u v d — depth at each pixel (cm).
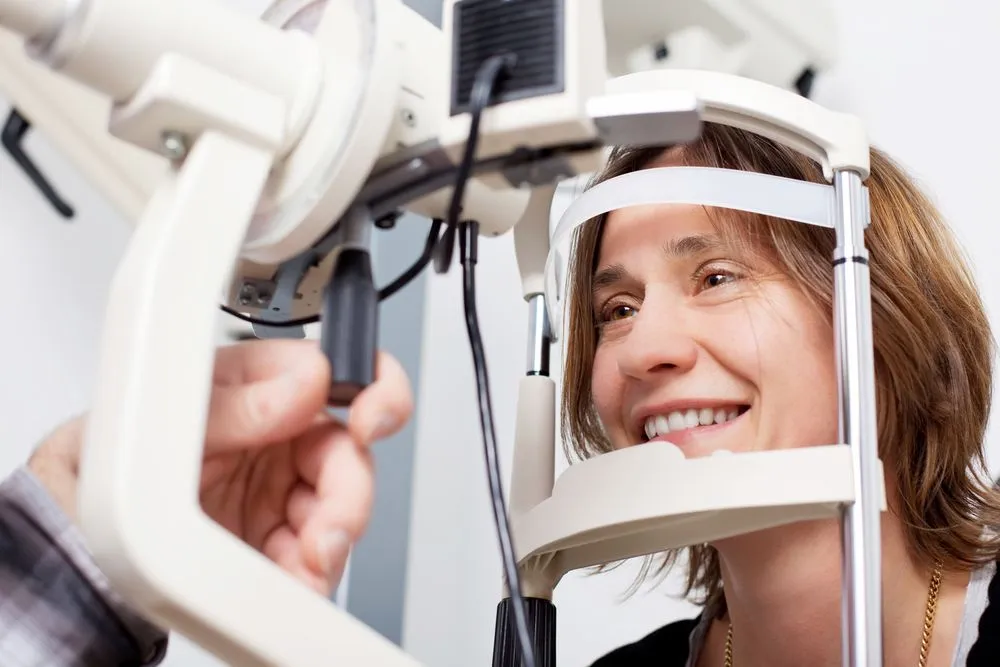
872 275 90
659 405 84
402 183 51
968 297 98
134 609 45
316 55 49
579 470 70
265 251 50
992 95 145
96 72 44
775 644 89
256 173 45
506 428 147
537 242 84
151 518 39
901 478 88
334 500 48
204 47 45
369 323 49
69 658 43
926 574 88
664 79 62
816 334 82
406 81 49
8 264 121
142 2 44
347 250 51
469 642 139
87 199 126
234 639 40
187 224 43
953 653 83
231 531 51
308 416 46
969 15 149
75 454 48
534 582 77
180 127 45
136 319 41
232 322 92
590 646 139
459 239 56
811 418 81
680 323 83
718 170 67
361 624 43
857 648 55
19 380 119
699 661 105
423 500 143
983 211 140
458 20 49
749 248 83
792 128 62
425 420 145
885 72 150
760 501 59
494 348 150
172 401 41
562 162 49
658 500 63
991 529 89
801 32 128
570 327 107
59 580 44
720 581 110
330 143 47
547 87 46
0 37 103
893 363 88
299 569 47
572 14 46
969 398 93
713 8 118
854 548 56
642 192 69
